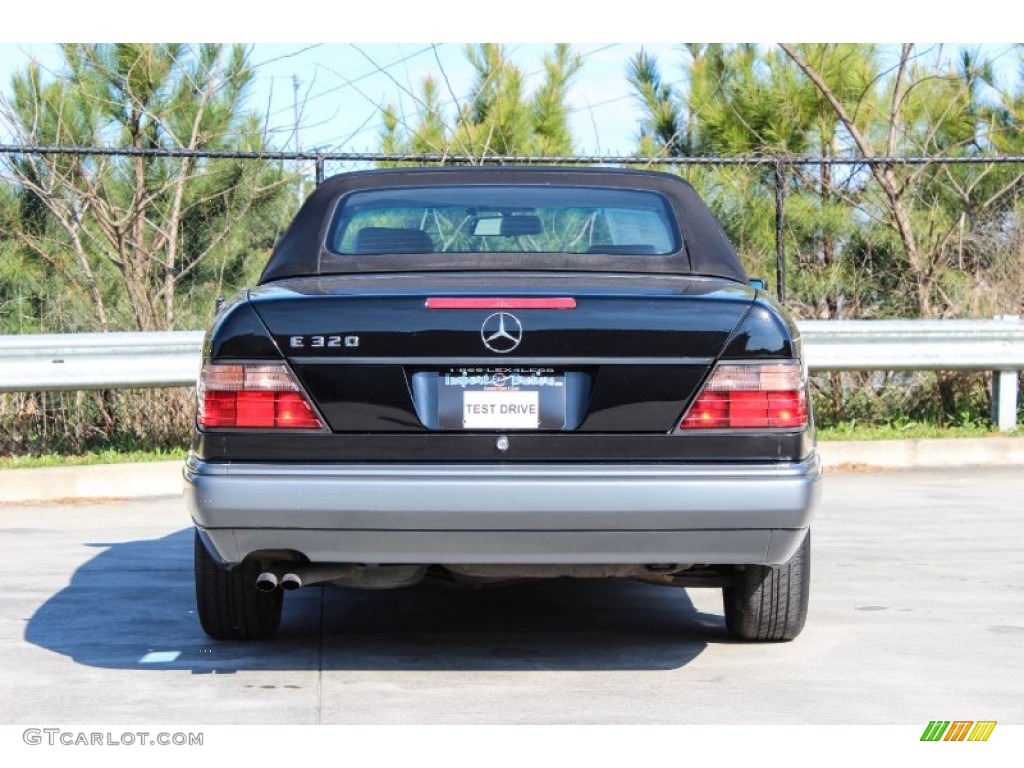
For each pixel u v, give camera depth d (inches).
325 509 156.8
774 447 159.5
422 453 158.2
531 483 156.1
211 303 462.6
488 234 185.5
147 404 410.3
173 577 248.2
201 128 479.8
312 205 191.9
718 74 549.3
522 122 527.5
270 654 190.2
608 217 189.3
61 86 470.0
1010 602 226.1
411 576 171.3
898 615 215.8
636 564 168.7
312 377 159.3
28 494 356.8
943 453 410.0
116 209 457.1
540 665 184.4
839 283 471.2
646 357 158.9
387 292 161.8
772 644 197.0
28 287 450.0
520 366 159.2
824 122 509.7
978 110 520.7
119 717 159.5
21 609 220.4
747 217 482.3
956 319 449.4
